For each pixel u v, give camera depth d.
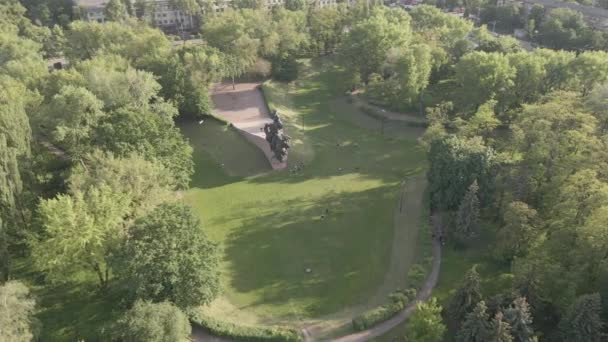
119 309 76.25
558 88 135.00
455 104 147.38
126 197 79.56
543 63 136.38
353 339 72.62
